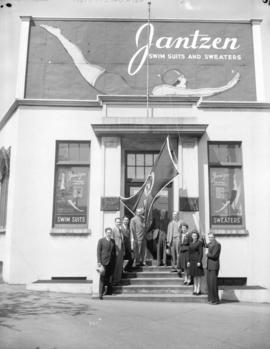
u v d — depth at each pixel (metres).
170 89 12.90
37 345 5.54
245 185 11.99
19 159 12.00
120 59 13.09
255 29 13.30
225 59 13.16
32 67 12.92
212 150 12.29
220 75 13.05
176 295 9.57
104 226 11.24
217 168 12.19
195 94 12.88
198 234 9.88
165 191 12.14
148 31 12.91
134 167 12.49
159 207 12.02
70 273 11.49
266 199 11.90
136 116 12.38
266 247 11.64
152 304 8.94
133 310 8.11
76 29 13.24
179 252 10.35
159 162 10.83
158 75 12.98
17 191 11.81
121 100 12.39
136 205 11.22
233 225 11.88
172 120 11.70
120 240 10.13
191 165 11.68
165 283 10.10
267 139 12.02
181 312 8.03
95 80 12.92
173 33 13.28
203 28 13.34
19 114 12.25
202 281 10.20
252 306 9.02
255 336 6.23
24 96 12.62
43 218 11.76
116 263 10.01
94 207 11.73
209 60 13.14
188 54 13.16
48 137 12.22
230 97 12.90
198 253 9.66
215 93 12.91
